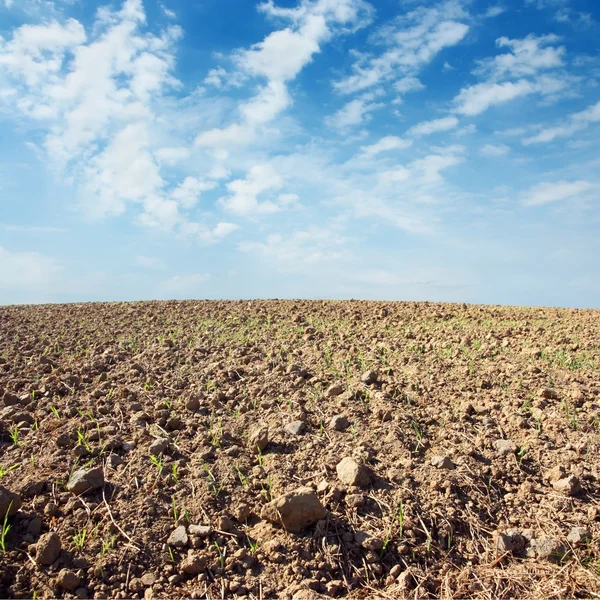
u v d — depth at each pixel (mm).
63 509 3473
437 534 3525
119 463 3996
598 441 4453
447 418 4828
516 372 5961
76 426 4492
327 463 4082
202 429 4590
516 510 3783
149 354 6637
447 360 6398
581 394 5199
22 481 3701
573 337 7578
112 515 3439
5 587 2920
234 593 3043
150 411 4875
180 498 3654
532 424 4742
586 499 3863
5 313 9852
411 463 4102
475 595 3133
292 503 3414
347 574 3236
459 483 3922
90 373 5863
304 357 6551
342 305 11227
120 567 3111
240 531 3451
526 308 11180
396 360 6414
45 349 6918
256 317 9531
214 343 7254
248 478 3902
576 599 3070
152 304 11211
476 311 10539
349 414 4863
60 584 2945
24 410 4840
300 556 3293
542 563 3355
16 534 3260
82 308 10586
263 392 5344
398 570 3279
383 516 3586
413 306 11211
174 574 3129
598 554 3393
